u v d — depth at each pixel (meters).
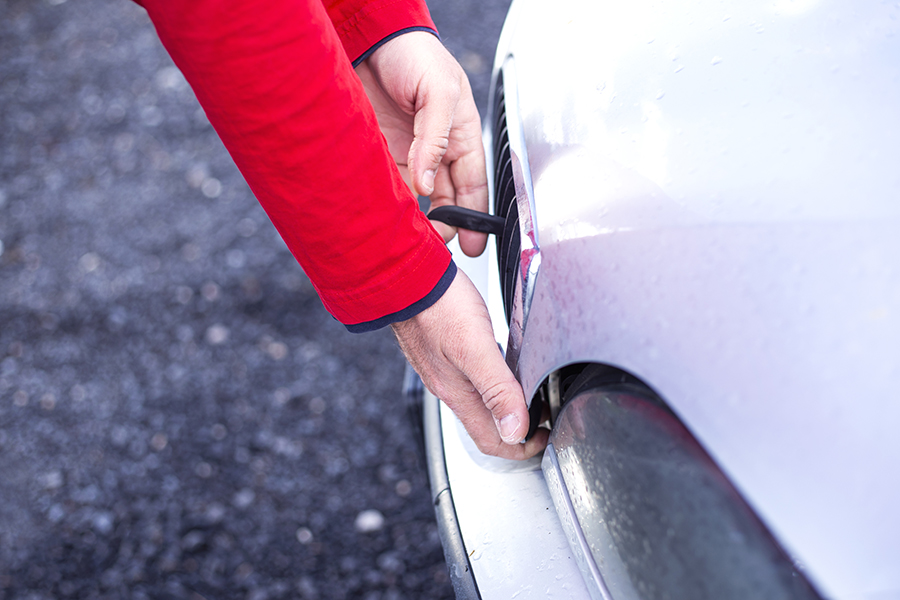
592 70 0.72
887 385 0.43
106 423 1.64
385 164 0.61
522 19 0.94
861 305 0.45
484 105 2.19
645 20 0.71
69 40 2.70
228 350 1.76
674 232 0.54
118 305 1.87
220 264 1.95
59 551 1.43
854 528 0.41
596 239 0.59
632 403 0.54
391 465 1.54
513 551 0.71
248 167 0.58
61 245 2.02
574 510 0.65
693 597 0.49
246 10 0.50
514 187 0.78
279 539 1.43
